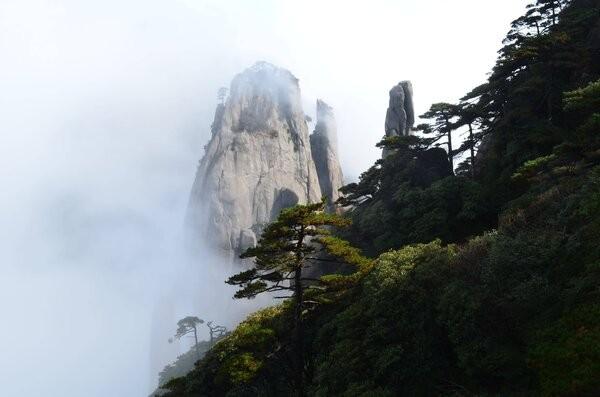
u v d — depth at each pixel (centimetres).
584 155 2520
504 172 4050
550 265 1789
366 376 2198
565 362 1405
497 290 1845
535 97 4416
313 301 2627
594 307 1461
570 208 2012
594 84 2527
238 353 2936
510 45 4950
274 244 2450
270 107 14038
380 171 6191
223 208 12125
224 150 12900
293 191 13075
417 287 2262
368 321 2422
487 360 1658
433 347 2023
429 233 3972
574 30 4419
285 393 2772
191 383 3206
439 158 5669
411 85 10881
